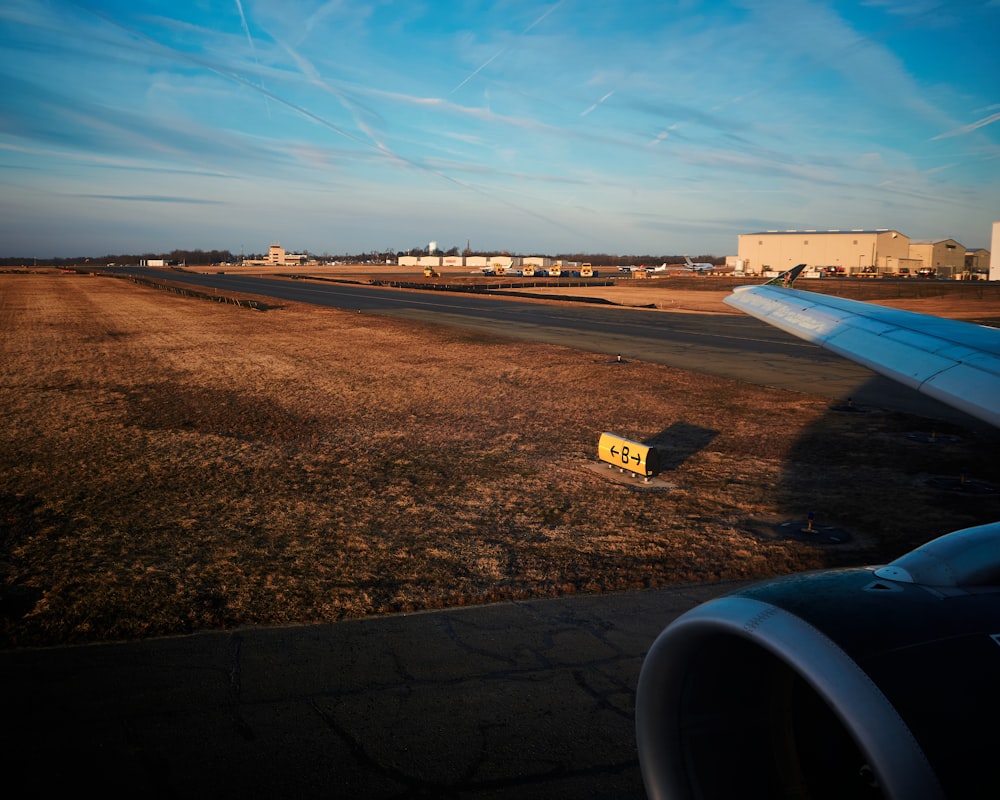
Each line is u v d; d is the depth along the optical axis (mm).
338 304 59250
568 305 59375
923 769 1878
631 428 17047
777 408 19344
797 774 2484
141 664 6430
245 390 21766
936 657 2072
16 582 8297
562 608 7770
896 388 22281
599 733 5438
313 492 12094
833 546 9734
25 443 15320
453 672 6352
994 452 14836
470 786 4824
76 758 5062
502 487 12445
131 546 9531
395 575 8664
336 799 4691
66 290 81000
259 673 6293
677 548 9633
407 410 19016
